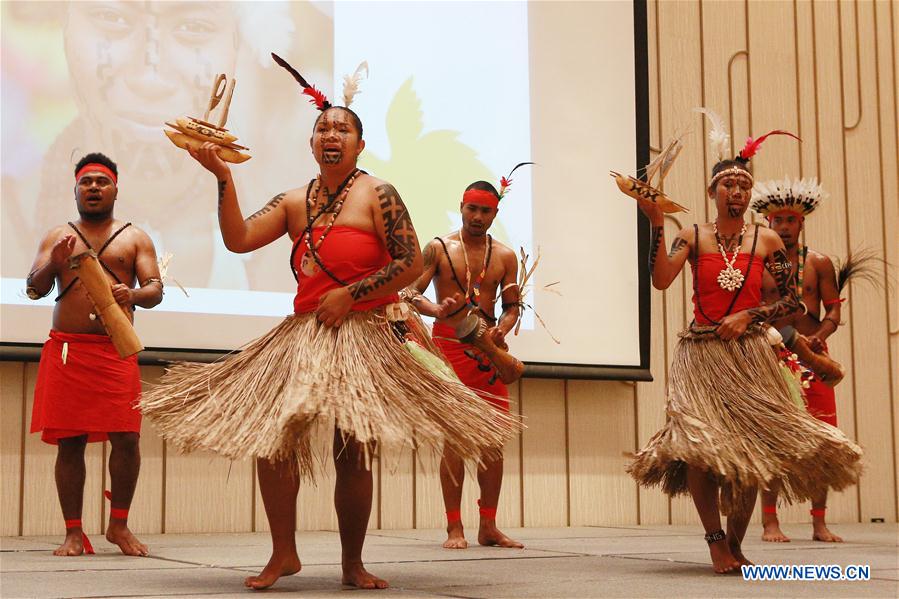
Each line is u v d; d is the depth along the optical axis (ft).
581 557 13.47
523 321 21.40
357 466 9.84
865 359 25.38
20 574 11.03
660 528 20.59
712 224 12.73
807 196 15.76
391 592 9.47
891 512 25.27
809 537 18.49
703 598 9.17
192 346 18.58
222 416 9.21
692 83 24.04
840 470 11.51
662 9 23.91
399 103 20.79
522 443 21.38
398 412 9.04
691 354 12.12
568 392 21.95
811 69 25.53
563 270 21.89
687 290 23.47
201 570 11.50
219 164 9.82
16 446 17.51
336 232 9.90
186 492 18.49
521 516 21.21
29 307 17.52
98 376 13.73
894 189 26.25
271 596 9.07
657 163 12.04
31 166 17.74
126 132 18.51
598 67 22.70
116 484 13.85
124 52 18.62
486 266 15.69
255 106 19.56
